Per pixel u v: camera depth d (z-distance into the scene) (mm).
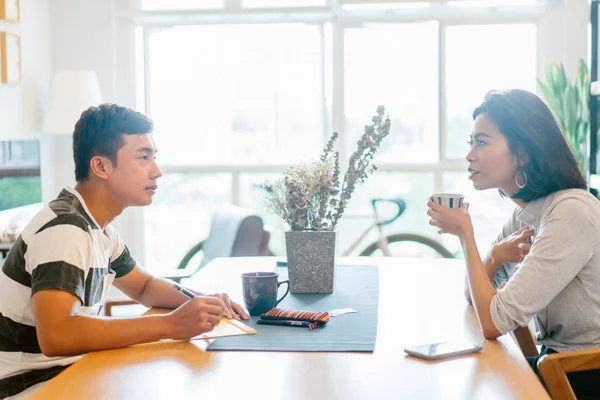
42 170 4680
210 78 5035
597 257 1694
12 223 3740
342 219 4977
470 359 1419
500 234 2172
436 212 1802
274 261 2686
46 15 4797
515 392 1216
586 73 4020
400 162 4945
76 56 4867
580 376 1678
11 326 1667
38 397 1206
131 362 1403
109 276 1817
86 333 1479
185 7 4875
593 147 3525
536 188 1807
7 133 4164
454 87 4863
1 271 1695
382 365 1376
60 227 1591
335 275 2252
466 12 4773
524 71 4809
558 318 1769
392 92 4914
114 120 1717
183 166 5035
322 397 1196
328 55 4941
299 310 1827
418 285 2184
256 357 1433
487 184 1855
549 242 1669
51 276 1519
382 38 4887
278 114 5020
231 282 2254
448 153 4902
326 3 4758
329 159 2127
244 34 4992
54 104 4402
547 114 1802
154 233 5098
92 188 1752
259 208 5012
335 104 4938
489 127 1825
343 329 1645
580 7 4594
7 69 4094
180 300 1935
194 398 1195
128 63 4953
